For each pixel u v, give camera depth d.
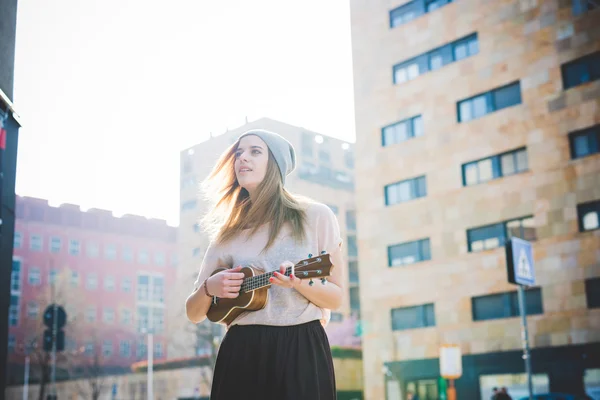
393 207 31.75
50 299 64.19
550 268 26.05
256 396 2.04
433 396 29.11
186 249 56.88
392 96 32.75
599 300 24.84
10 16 7.48
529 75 28.05
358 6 35.00
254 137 2.32
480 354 27.61
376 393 30.77
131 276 69.69
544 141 27.17
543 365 25.61
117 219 70.31
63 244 66.88
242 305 2.08
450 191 29.84
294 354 2.05
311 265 2.02
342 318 49.06
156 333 69.56
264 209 2.24
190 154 57.28
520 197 27.47
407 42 32.62
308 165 52.91
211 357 46.28
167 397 52.84
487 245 28.41
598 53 26.36
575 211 25.86
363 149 33.34
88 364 63.62
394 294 31.00
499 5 29.41
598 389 24.14
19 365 60.75
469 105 30.09
